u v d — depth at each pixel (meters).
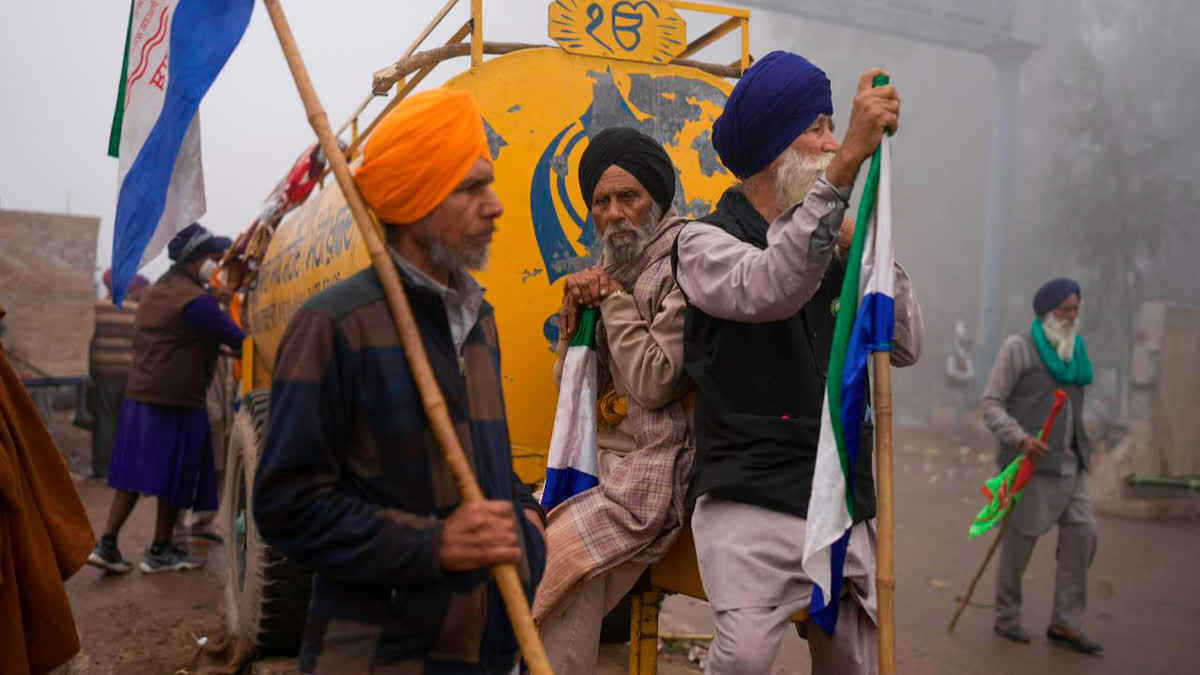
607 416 2.88
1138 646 5.45
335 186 4.02
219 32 2.36
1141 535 9.05
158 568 6.54
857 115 2.15
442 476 1.76
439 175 1.77
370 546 1.66
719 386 2.49
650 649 2.92
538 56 3.29
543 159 3.26
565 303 2.86
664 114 3.46
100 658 4.77
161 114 2.41
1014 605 5.52
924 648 5.31
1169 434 10.55
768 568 2.39
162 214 2.37
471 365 1.91
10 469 2.65
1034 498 5.41
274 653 4.36
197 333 6.32
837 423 2.19
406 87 3.65
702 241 2.50
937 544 8.31
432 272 1.88
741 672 2.34
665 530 2.66
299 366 1.69
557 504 2.79
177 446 6.39
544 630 2.69
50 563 2.83
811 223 2.19
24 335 11.10
